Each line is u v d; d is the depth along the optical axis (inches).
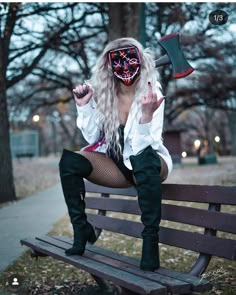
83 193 136.2
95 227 174.4
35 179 797.2
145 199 118.3
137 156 121.3
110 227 164.1
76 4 537.6
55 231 271.1
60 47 647.1
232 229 113.0
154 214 118.6
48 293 159.6
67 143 2819.9
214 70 916.0
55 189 599.2
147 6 603.8
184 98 1109.7
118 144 131.3
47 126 2871.6
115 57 133.5
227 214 115.7
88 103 135.6
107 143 133.5
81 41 604.1
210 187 122.1
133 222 151.9
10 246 230.1
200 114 1995.6
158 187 119.2
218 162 1333.7
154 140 126.4
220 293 150.5
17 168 1159.6
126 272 116.2
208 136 1987.0
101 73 136.9
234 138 1678.2
